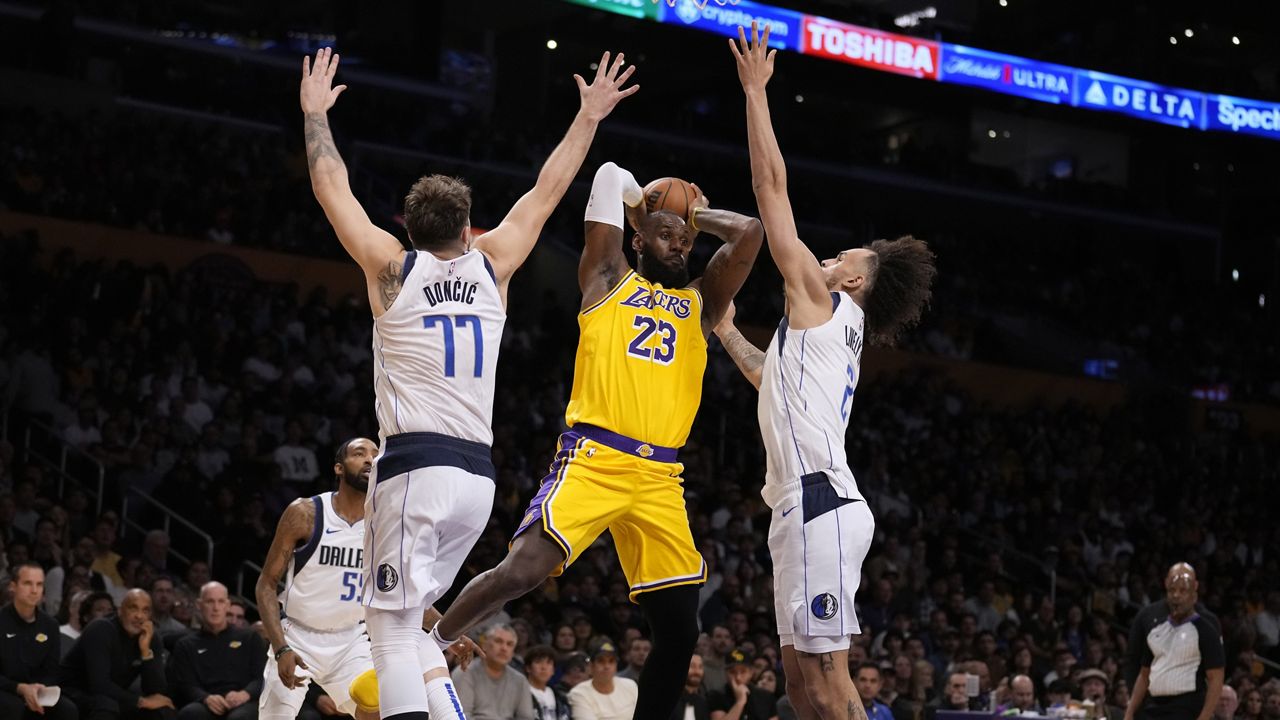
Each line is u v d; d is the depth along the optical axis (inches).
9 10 842.2
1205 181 1134.4
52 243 658.2
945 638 518.6
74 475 522.6
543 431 636.1
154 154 770.2
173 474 502.3
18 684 317.4
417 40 1027.3
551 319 757.3
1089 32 1069.8
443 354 160.2
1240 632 593.6
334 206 164.2
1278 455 886.4
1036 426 822.5
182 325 606.2
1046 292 1027.3
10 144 726.5
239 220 733.9
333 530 247.6
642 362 178.2
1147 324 1013.8
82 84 823.1
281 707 249.9
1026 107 1018.1
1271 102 1031.0
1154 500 790.5
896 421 754.2
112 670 335.0
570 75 1083.3
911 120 1167.6
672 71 1099.3
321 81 175.9
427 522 156.9
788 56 940.6
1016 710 393.7
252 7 1035.9
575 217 945.5
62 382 558.3
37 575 326.6
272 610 243.8
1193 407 898.1
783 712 406.9
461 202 166.4
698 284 192.4
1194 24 1042.7
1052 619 579.5
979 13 1114.7
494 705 352.8
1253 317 1055.6
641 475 176.9
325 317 655.8
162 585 393.7
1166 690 316.8
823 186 1064.2
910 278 199.6
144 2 942.4
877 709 411.5
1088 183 1106.1
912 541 632.4
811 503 183.0
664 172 1014.4
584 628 442.6
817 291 188.5
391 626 159.0
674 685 182.4
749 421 722.8
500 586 168.1
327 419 580.1
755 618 499.8
